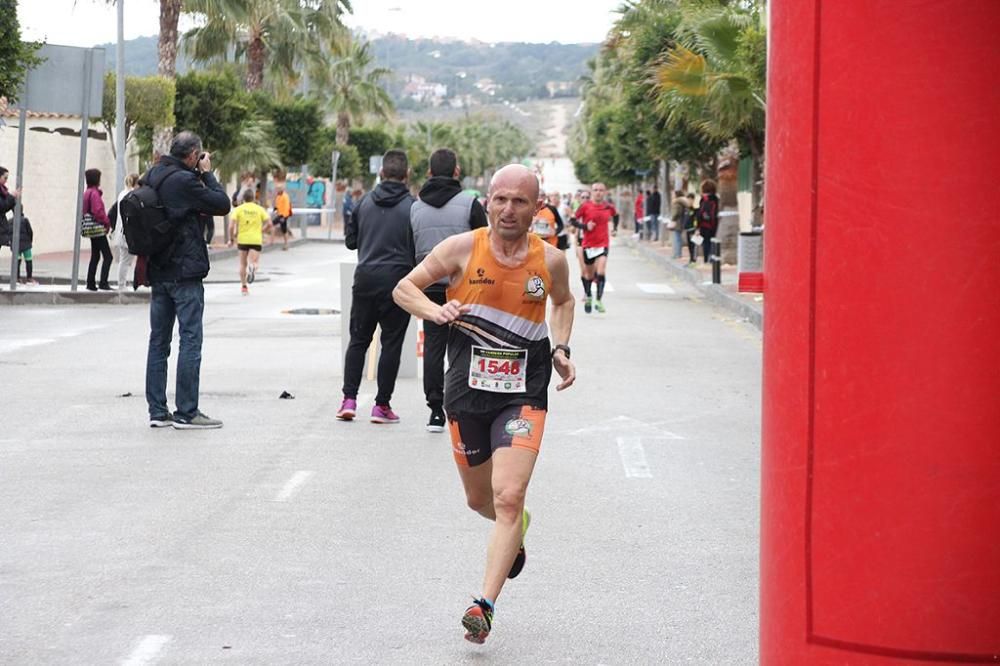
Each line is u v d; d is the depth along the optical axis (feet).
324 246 195.93
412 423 41.86
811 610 12.92
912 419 12.29
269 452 36.78
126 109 151.74
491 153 631.56
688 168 178.09
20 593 23.35
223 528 28.17
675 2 142.00
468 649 20.51
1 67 81.66
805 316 12.73
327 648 20.49
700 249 145.18
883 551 12.50
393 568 25.13
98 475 33.60
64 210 159.22
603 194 83.05
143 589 23.63
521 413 20.75
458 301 20.85
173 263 39.78
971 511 12.25
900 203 12.19
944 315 12.16
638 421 42.57
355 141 338.95
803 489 12.87
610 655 20.27
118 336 66.39
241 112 173.37
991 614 12.35
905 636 12.51
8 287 91.50
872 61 12.21
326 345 63.62
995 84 11.99
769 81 13.23
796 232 12.76
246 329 71.36
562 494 31.86
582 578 24.57
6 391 47.88
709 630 21.53
